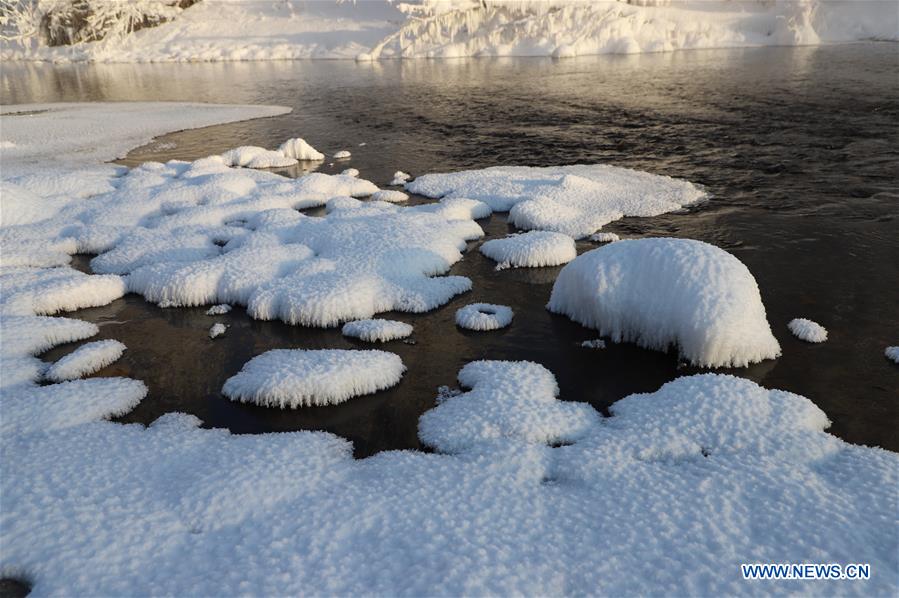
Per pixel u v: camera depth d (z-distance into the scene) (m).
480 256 11.23
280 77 36.62
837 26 42.66
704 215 12.56
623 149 18.03
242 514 5.01
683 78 29.50
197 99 29.92
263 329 8.96
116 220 12.88
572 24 42.81
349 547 4.62
